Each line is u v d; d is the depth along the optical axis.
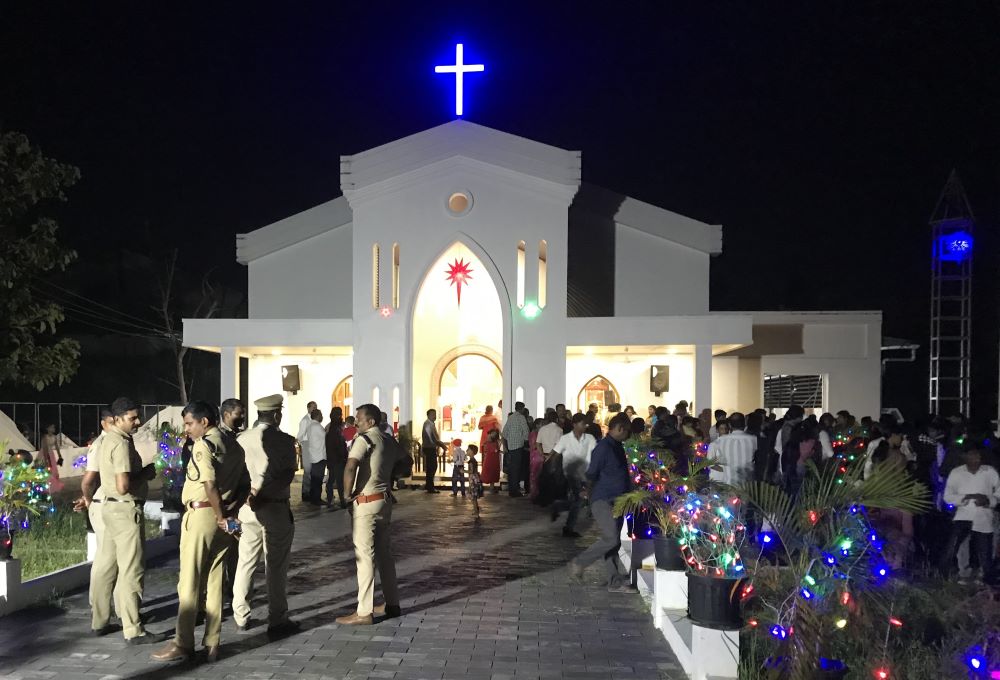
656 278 24.38
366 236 21.92
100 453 7.52
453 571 10.73
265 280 24.98
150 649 7.21
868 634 6.50
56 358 16.38
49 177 15.65
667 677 6.59
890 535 10.09
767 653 6.22
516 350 21.41
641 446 12.67
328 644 7.41
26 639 7.48
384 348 21.69
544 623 8.20
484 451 20.22
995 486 10.35
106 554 7.61
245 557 7.84
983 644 6.05
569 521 13.55
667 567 8.23
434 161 21.66
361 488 8.16
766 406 26.34
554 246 21.48
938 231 26.30
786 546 6.67
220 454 7.07
